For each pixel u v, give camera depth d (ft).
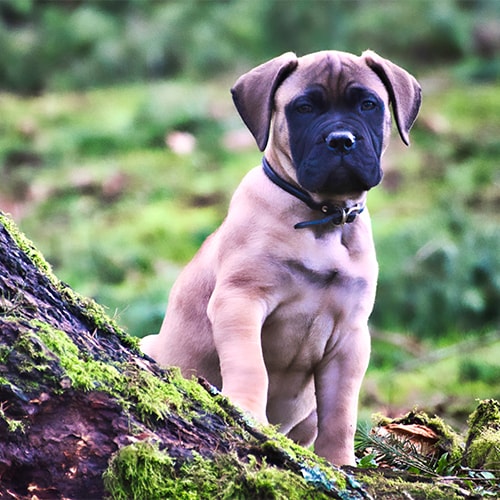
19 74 80.02
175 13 82.74
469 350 46.01
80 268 52.03
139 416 17.92
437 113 68.95
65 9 84.58
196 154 64.69
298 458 18.62
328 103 23.77
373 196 58.75
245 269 23.65
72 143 66.54
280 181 24.04
